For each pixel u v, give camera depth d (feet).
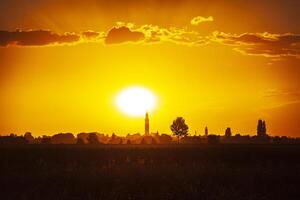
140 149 296.51
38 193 98.43
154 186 108.68
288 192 102.78
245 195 99.60
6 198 94.43
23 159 219.41
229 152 271.08
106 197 96.37
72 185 109.50
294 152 270.46
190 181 113.39
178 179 116.06
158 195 97.91
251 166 167.94
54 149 301.43
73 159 227.20
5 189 106.01
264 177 120.88
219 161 203.10
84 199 94.12
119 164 175.11
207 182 111.75
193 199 96.02
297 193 102.27
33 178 119.65
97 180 114.52
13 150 280.92
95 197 95.09
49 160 217.36
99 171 132.16
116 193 99.09
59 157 237.86
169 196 97.60
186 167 144.66
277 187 107.04
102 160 217.77
